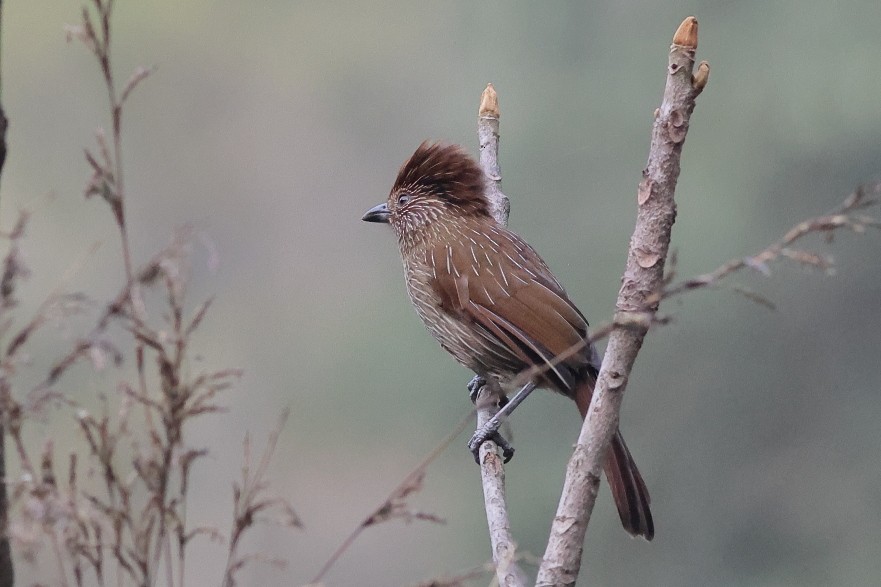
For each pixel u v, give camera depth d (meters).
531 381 7.19
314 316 23.14
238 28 25.16
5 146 3.83
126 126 23.70
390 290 21.62
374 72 24.69
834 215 3.64
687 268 15.47
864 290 15.41
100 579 3.72
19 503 3.73
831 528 15.23
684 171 15.80
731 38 15.84
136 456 3.85
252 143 24.89
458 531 16.44
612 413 4.16
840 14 15.19
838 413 15.44
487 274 7.50
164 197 24.23
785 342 15.55
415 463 17.61
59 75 22.55
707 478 15.45
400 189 8.08
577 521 4.17
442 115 21.92
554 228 16.20
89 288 18.88
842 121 15.16
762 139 15.64
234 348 22.22
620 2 16.62
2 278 3.75
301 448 19.80
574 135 16.48
